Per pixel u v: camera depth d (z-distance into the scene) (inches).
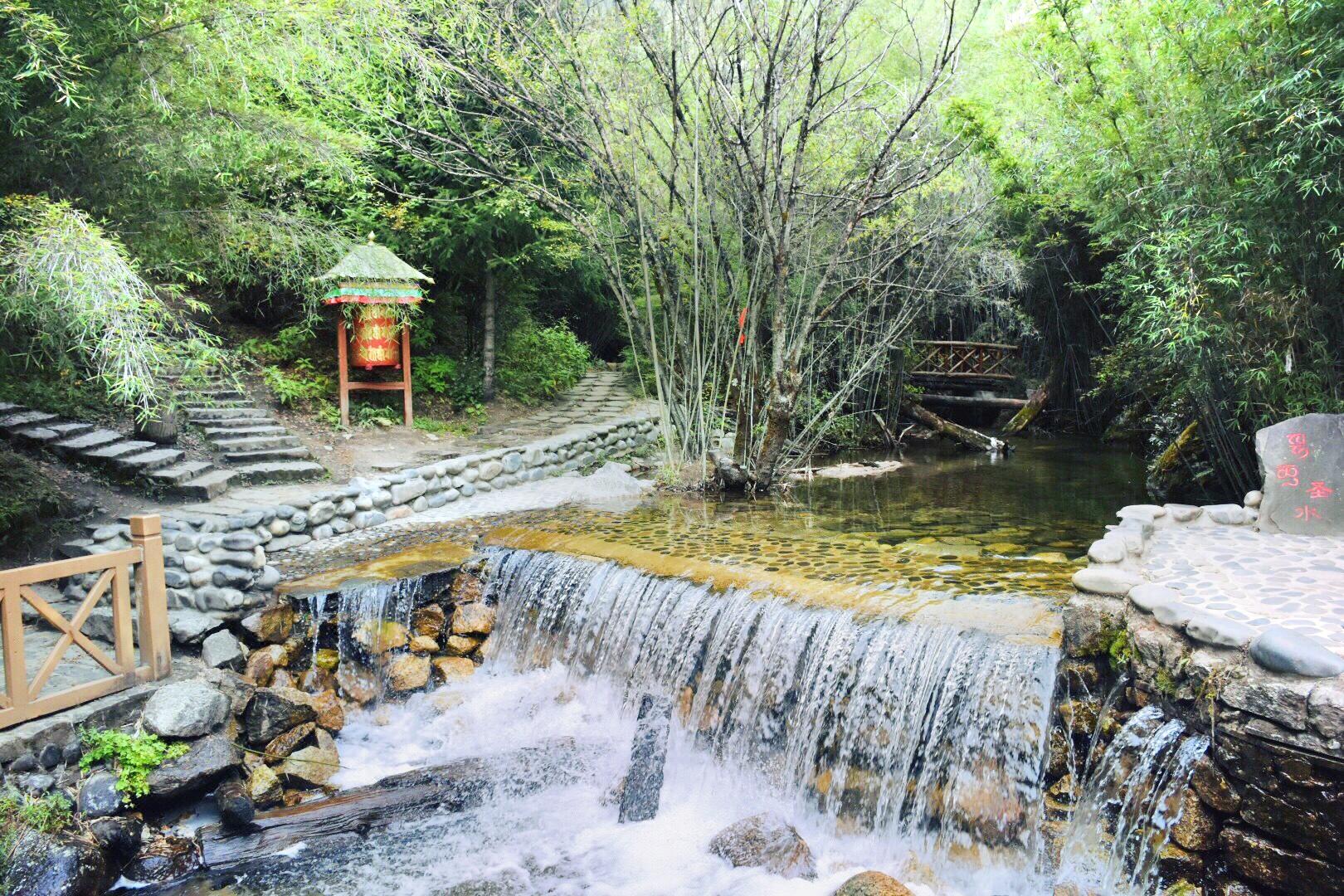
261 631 227.5
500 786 200.2
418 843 181.0
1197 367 269.6
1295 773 122.8
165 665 201.0
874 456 495.2
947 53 304.5
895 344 476.4
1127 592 165.6
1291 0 199.2
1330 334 233.5
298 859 174.9
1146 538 208.1
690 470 382.0
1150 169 275.0
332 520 304.8
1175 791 137.8
